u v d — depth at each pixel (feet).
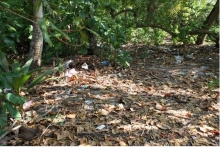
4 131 7.22
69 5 13.12
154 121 8.48
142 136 7.77
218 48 20.07
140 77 12.83
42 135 7.60
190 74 13.41
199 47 20.68
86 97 10.14
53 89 10.86
